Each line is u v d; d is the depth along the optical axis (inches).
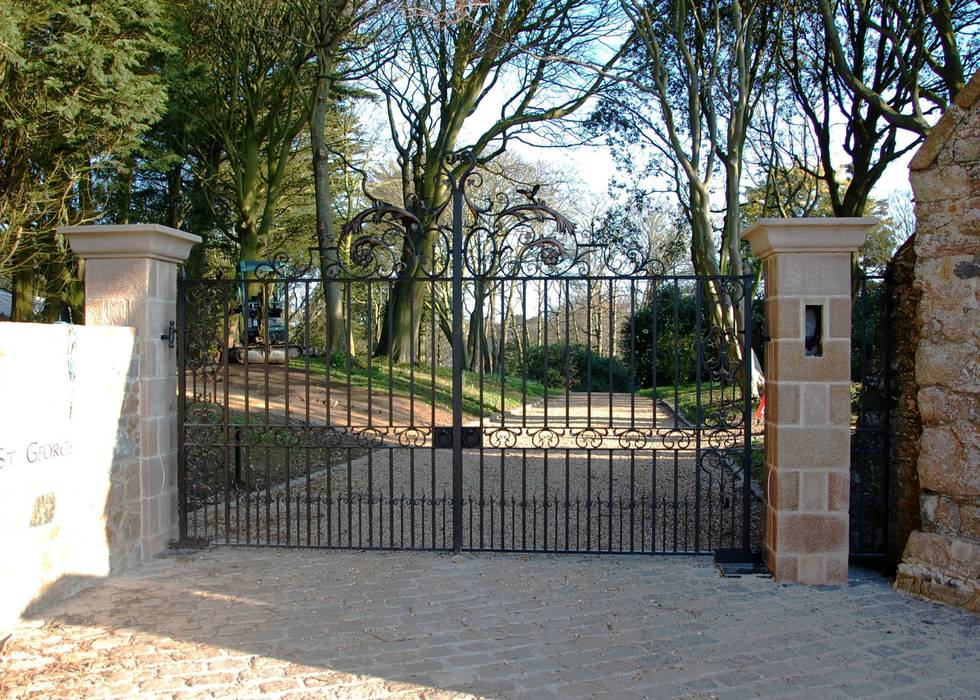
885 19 448.8
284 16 611.2
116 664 145.3
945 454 180.2
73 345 181.9
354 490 316.5
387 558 214.8
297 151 794.8
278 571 203.3
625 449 213.2
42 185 470.0
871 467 211.3
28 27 409.4
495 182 924.6
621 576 199.6
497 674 142.3
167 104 644.7
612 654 151.3
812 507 192.4
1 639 156.1
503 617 170.9
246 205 729.6
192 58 666.8
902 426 198.1
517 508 291.1
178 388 225.8
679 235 726.5
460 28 601.6
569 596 184.5
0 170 462.9
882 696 134.0
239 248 828.0
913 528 194.9
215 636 159.2
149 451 213.0
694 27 486.3
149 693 133.7
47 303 629.9
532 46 579.2
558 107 645.3
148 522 213.6
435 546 227.0
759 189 721.6
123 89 446.3
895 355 203.2
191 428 228.1
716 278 208.4
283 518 269.9
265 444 222.5
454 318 216.7
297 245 920.9
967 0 437.7
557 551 217.8
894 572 200.5
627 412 585.0
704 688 136.8
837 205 557.0
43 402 171.6
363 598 182.9
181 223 807.7
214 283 224.5
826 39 464.1
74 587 184.4
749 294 208.8
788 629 163.8
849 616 171.2
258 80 706.2
